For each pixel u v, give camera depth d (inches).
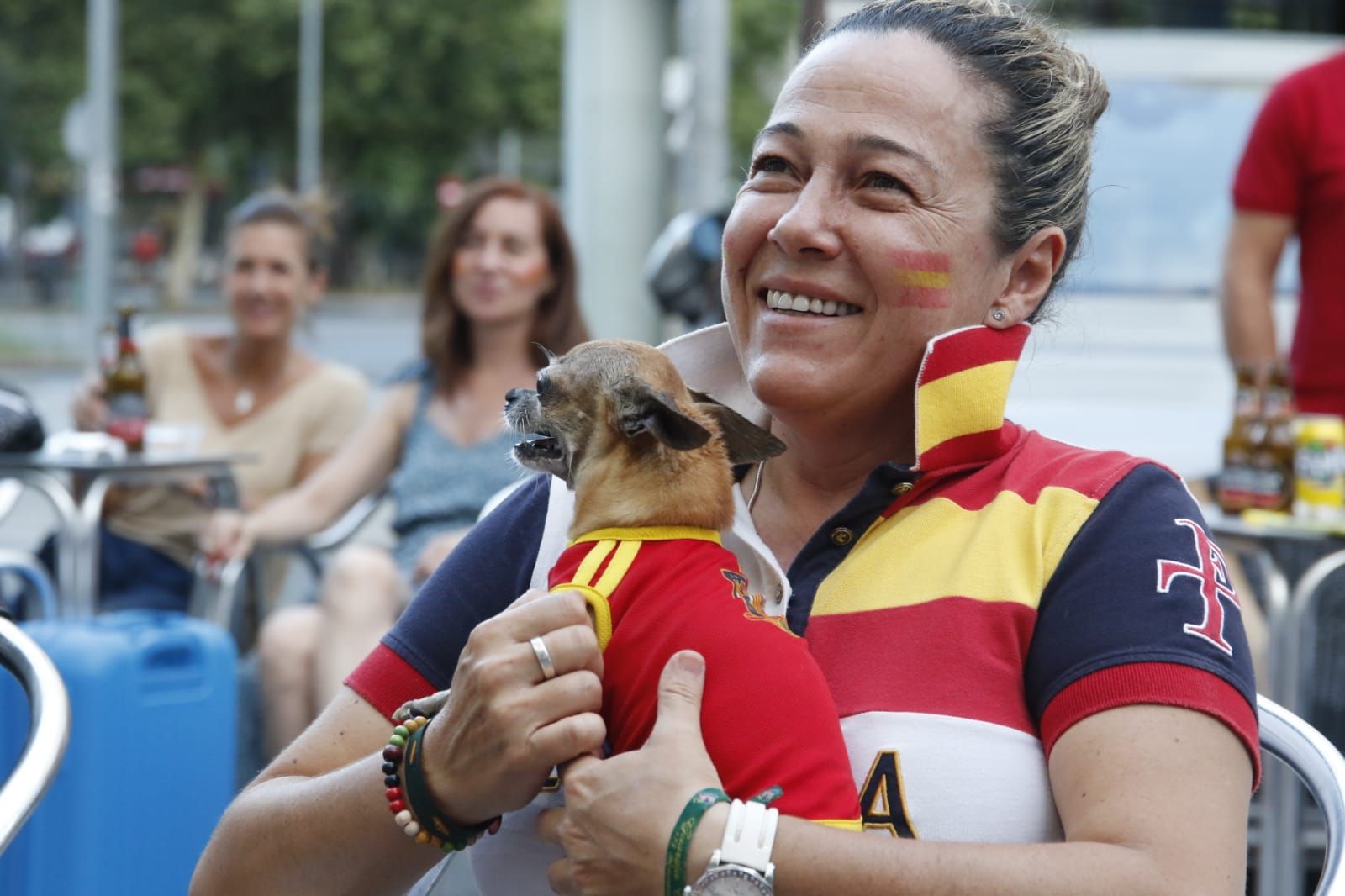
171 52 2012.8
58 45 1977.1
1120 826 85.6
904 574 99.1
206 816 206.1
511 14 2084.2
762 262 106.1
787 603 102.2
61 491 251.0
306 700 235.9
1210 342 330.0
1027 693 96.0
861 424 107.2
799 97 105.3
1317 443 215.6
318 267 314.0
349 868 99.7
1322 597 214.4
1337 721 216.2
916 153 101.0
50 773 103.4
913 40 104.5
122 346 278.7
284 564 299.9
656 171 486.0
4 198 2122.3
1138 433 323.9
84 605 251.1
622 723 94.3
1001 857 84.2
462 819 93.9
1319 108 236.5
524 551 110.5
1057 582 96.6
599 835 88.4
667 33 484.7
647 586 97.1
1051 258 107.4
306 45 2012.8
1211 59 343.9
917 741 93.0
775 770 88.9
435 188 2208.4
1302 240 242.4
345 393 307.4
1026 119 104.3
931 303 101.7
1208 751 87.3
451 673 108.1
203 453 292.2
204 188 2228.1
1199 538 98.0
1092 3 408.8
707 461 104.4
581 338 264.2
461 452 252.2
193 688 204.7
